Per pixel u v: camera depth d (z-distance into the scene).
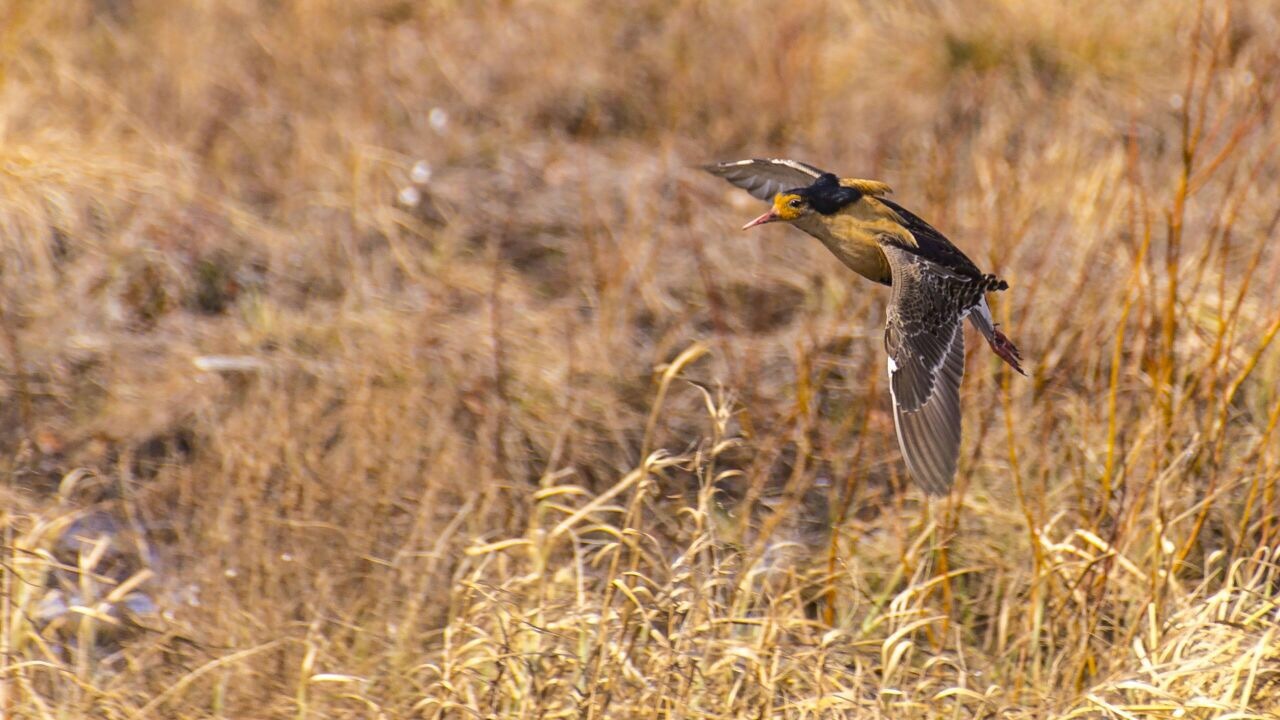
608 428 12.67
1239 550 10.47
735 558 10.54
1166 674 9.23
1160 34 18.28
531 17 19.11
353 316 13.59
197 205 14.85
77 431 12.45
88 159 14.72
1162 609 10.41
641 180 16.53
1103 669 10.07
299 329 13.47
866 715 9.20
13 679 9.09
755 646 9.46
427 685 9.71
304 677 9.30
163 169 15.16
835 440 12.17
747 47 18.67
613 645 9.29
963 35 18.34
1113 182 15.48
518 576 10.21
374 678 9.55
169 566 11.15
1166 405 11.52
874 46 18.50
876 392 12.85
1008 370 12.56
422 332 13.18
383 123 17.20
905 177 16.41
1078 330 12.88
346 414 12.00
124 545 11.30
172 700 9.29
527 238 15.38
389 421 12.00
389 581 10.35
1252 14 18.17
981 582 11.31
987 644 10.71
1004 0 18.52
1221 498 11.26
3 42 16.25
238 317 13.87
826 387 13.02
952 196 15.45
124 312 13.80
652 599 9.44
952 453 8.52
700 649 9.54
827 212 9.56
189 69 17.08
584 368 13.12
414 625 10.09
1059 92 17.81
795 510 11.99
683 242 15.27
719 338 13.56
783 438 12.16
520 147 17.06
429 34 18.69
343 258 14.74
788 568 10.73
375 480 11.59
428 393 12.56
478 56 18.47
